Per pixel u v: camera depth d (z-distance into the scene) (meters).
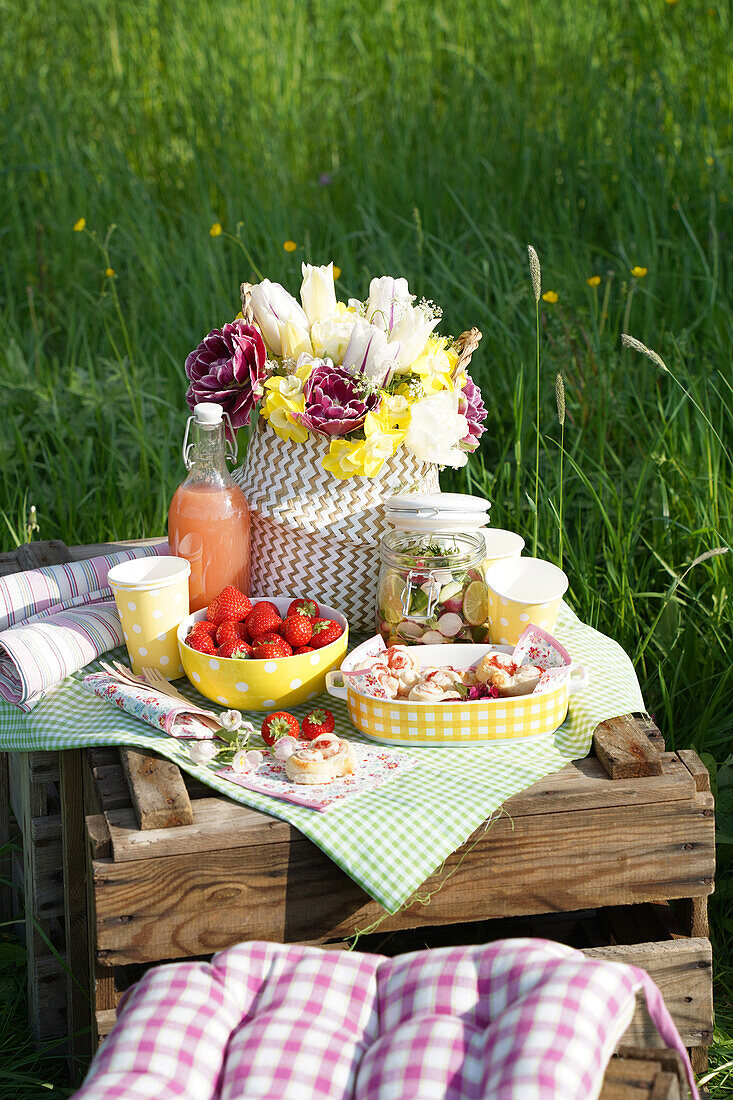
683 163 4.24
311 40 5.55
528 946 1.20
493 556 1.97
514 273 3.92
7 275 4.16
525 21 5.36
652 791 1.54
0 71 5.27
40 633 1.78
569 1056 1.04
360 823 1.45
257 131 4.82
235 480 2.08
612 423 3.36
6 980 2.05
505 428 3.37
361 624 1.99
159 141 5.07
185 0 5.56
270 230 4.14
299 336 1.88
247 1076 1.09
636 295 3.71
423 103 4.94
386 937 1.90
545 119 4.80
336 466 1.86
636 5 5.29
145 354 3.81
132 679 1.76
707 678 2.44
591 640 1.96
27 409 3.49
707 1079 1.71
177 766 1.56
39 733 1.69
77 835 1.75
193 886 1.45
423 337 1.87
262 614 1.78
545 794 1.53
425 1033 1.11
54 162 4.65
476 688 1.65
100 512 3.15
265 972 1.23
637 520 2.87
